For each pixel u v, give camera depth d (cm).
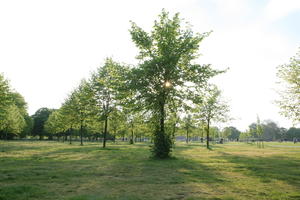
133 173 1127
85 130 8344
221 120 3744
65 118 4878
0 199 653
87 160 1678
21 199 657
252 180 978
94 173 1109
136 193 739
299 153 2559
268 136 13750
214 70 1767
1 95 3300
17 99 7331
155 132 1884
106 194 721
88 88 3453
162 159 1748
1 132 7350
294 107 2064
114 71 2022
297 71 2056
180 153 2502
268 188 829
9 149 2861
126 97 1888
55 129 6562
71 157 1908
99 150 2788
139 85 1720
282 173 1163
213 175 1095
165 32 1808
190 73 1784
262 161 1692
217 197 696
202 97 1850
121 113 3256
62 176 1020
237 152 2728
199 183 906
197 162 1599
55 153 2320
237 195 727
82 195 701
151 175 1077
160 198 682
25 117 8244
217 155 2247
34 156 1967
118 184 873
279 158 1931
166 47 1759
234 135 15375
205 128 3825
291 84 2111
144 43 1856
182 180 961
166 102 1875
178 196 707
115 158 1839
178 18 1878
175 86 1795
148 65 1686
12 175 1030
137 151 2658
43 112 9906
